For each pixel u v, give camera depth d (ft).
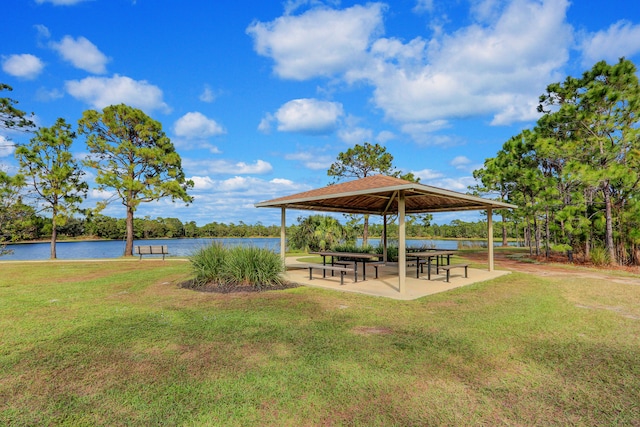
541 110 50.34
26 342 12.44
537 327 14.16
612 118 38.17
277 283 25.09
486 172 62.85
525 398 8.38
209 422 7.33
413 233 105.19
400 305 18.39
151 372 9.84
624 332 13.51
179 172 66.39
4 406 8.04
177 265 41.83
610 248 39.09
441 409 7.85
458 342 12.29
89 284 26.37
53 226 56.54
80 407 7.98
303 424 7.27
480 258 51.06
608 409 7.89
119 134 61.31
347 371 9.84
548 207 43.96
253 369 9.99
